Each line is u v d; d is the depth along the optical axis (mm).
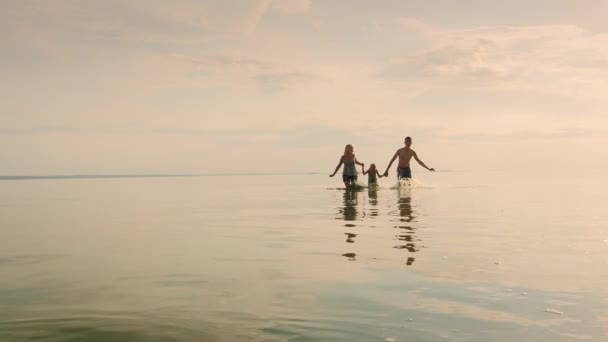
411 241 5102
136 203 12133
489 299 2883
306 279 3445
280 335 2322
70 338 2275
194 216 8258
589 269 3682
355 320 2535
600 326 2383
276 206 10312
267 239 5387
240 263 4043
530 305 2748
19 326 2443
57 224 7090
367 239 5262
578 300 2840
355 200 11320
